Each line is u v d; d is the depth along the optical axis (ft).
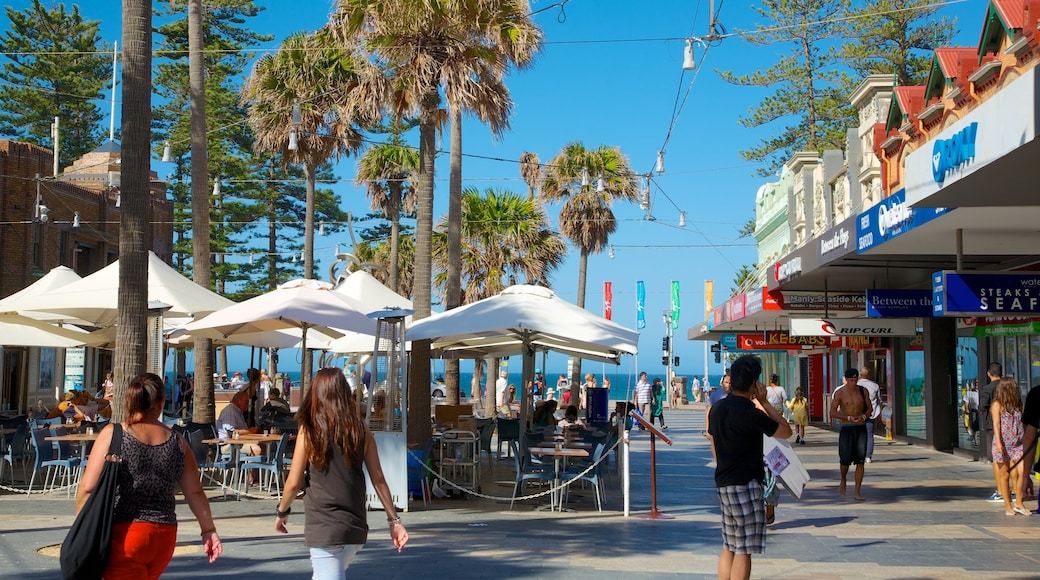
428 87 51.93
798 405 91.04
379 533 36.52
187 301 47.57
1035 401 42.98
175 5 160.76
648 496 49.73
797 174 116.78
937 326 81.10
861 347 96.89
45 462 45.96
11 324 60.13
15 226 94.07
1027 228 46.50
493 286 117.29
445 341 62.69
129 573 17.43
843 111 141.79
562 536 36.27
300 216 183.32
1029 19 36.68
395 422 43.01
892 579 29.27
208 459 53.16
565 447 48.67
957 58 51.34
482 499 47.57
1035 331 56.13
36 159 97.91
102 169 123.75
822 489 53.36
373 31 52.90
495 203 118.21
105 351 118.83
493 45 53.67
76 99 179.22
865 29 131.64
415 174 118.42
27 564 29.01
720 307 110.83
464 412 72.02
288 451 47.06
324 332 59.11
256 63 86.43
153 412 18.38
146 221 38.86
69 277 57.31
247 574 28.04
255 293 176.24
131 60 38.37
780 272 74.02
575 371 107.76
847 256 60.59
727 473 24.44
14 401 97.14
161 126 169.48
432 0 50.88
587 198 116.26
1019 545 35.37
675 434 102.58
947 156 32.63
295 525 37.73
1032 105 25.95
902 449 83.10
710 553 33.01
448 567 30.04
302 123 84.69
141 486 17.62
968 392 76.54
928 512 44.14
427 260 52.60
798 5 136.36
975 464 68.85
